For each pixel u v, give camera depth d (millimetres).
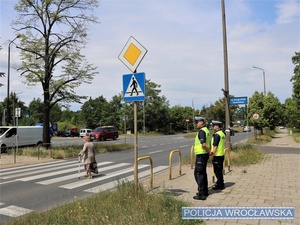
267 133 42719
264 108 35094
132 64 6926
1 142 23359
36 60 22078
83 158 11094
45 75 22109
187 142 33969
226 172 10695
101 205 5914
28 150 20125
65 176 11500
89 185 9594
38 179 10969
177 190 7934
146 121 71875
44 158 18500
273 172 10734
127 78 6953
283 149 21938
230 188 8008
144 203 5707
